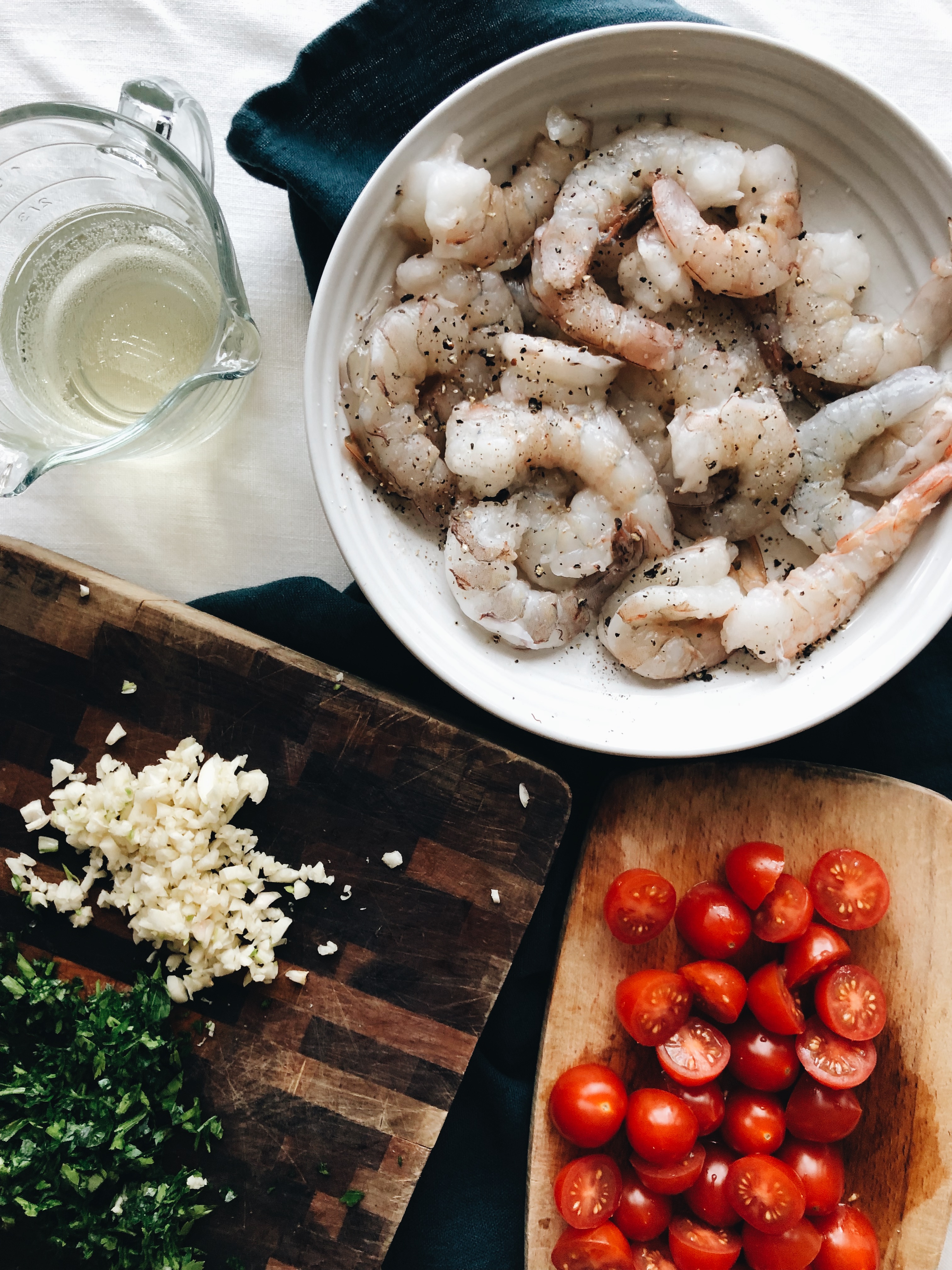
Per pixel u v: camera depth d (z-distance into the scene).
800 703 0.35
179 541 0.40
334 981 0.38
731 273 0.34
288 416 0.39
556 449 0.34
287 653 0.38
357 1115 0.38
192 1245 0.38
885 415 0.34
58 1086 0.37
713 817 0.38
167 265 0.37
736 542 0.38
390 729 0.38
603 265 0.36
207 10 0.39
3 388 0.38
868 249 0.36
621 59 0.33
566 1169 0.37
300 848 0.38
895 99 0.38
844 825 0.38
